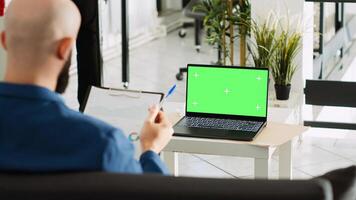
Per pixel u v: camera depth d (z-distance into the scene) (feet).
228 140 10.75
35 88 5.61
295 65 16.94
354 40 26.12
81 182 5.17
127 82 20.94
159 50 27.53
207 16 20.34
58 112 5.53
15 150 5.43
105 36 26.02
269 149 10.61
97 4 17.46
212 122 11.46
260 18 16.84
